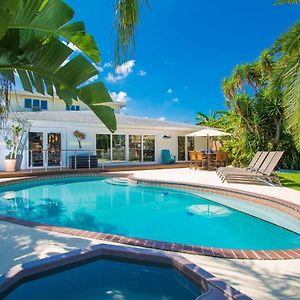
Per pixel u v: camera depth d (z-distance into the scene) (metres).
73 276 4.04
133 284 3.98
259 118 17.95
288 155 17.92
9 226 5.86
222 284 3.34
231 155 19.97
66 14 3.16
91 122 18.80
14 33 3.25
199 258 4.38
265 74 17.89
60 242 4.95
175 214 8.54
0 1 2.41
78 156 17.92
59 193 12.07
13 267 3.73
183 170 18.31
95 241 5.02
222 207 9.31
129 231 6.99
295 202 7.93
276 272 3.90
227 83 20.39
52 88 4.03
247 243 6.12
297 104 9.90
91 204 10.01
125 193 11.99
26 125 16.56
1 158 16.28
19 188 13.17
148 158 22.72
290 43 10.52
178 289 3.87
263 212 8.49
